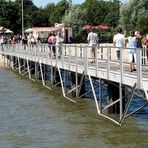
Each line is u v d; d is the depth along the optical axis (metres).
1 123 22.34
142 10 86.88
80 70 26.00
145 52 18.86
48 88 34.56
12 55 53.28
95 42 27.53
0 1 107.88
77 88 27.52
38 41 49.31
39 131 20.50
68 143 18.28
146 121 21.30
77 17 113.19
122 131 19.78
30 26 111.12
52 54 33.34
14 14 107.75
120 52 19.42
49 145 18.09
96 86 30.97
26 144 18.39
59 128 20.92
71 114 24.00
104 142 18.23
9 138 19.41
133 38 23.11
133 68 20.23
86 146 17.75
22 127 21.38
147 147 17.33
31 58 41.69
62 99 29.11
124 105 22.88
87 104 26.58
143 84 17.56
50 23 123.25
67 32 75.00
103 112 23.73
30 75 42.84
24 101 28.92
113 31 88.19
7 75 46.56
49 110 25.42
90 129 20.45
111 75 20.81
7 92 33.28
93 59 25.64
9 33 81.62
